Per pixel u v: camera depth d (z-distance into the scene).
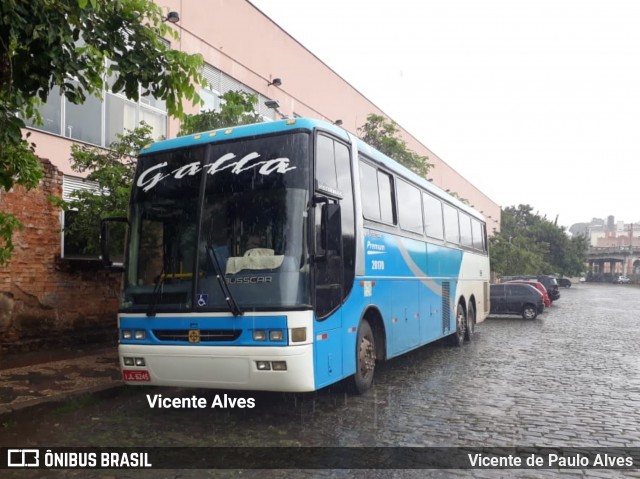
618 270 118.12
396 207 9.46
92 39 5.55
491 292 24.89
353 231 7.55
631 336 17.11
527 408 7.45
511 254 45.09
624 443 5.96
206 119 10.73
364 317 8.23
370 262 8.09
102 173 10.11
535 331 18.86
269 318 5.97
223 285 6.18
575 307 33.53
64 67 5.24
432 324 11.34
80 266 11.63
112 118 14.30
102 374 8.65
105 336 12.12
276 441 5.94
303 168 6.39
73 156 10.59
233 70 18.77
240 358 6.01
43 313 10.91
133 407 7.44
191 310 6.27
